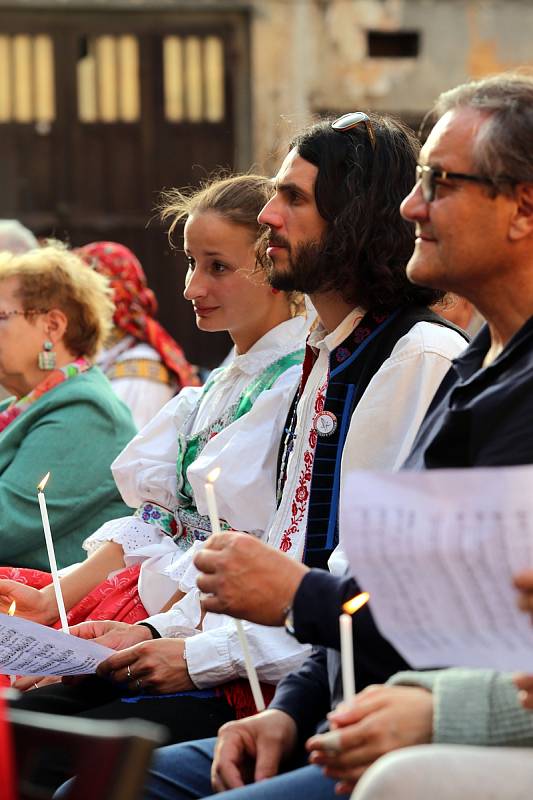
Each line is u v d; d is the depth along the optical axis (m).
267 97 13.24
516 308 3.04
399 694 2.66
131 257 7.34
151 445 4.76
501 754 2.28
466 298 3.10
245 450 4.20
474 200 2.96
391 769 2.26
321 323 4.03
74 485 5.24
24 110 13.31
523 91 2.97
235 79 13.31
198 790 3.26
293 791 2.86
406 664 2.96
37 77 13.27
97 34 13.27
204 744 3.36
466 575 2.34
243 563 2.95
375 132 3.88
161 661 3.79
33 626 3.55
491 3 13.12
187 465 4.55
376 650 2.96
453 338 3.75
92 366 5.55
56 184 13.40
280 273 3.87
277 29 13.16
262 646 3.74
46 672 3.76
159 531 4.64
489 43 13.16
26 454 5.25
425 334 3.72
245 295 4.44
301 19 13.16
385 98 13.23
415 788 2.24
